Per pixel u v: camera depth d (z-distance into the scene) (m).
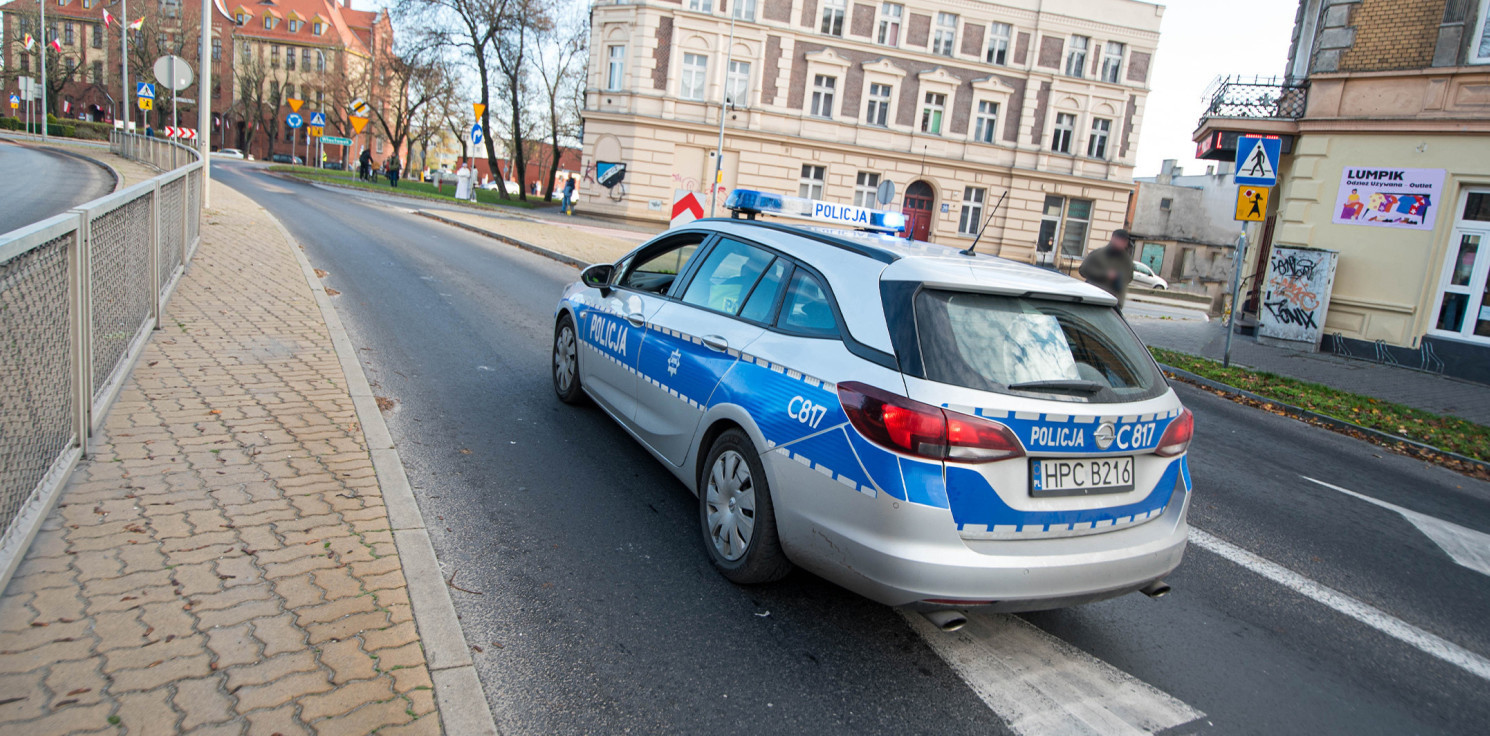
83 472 3.80
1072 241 39.91
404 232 18.05
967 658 3.33
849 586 3.08
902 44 36.97
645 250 5.30
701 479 3.92
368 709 2.50
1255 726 3.09
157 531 3.36
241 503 3.70
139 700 2.40
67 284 3.70
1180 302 32.34
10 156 28.05
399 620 2.98
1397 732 3.16
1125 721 3.03
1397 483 7.09
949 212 38.72
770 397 3.44
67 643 2.60
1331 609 4.22
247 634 2.77
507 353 7.62
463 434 5.23
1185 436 3.43
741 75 36.31
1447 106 13.52
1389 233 14.24
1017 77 37.94
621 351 4.93
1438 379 13.06
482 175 97.62
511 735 2.57
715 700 2.87
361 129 38.97
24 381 3.14
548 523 4.09
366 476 4.20
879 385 2.98
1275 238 15.84
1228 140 16.69
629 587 3.56
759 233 4.25
